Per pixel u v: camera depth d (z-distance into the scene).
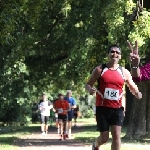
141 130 38.00
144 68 11.85
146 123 38.12
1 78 54.47
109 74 14.46
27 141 36.72
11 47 43.50
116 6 30.00
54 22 49.34
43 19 46.84
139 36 29.00
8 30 27.89
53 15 47.97
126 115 58.81
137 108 38.28
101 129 14.61
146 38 30.33
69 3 41.66
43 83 61.84
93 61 36.41
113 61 14.50
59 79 59.75
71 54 39.66
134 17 29.84
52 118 71.38
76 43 38.34
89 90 14.39
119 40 31.17
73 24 41.66
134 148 28.52
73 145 32.66
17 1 28.56
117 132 14.52
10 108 69.62
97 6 34.19
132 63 11.80
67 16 42.69
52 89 73.38
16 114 71.94
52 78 60.34
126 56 31.22
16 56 44.78
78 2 40.62
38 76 58.91
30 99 69.00
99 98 14.62
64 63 55.28
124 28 30.59
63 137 38.47
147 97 38.19
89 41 36.00
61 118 38.66
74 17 41.41
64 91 75.56
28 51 47.97
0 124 72.81
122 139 37.44
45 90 71.25
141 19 28.64
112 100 14.48
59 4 42.75
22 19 38.97
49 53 53.41
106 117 14.59
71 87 68.56
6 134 47.81
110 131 15.12
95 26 34.59
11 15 27.86
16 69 53.16
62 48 51.09
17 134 47.72
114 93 14.45
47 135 46.38
